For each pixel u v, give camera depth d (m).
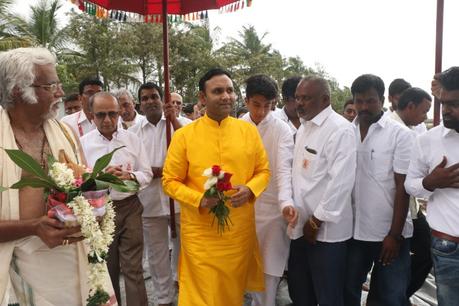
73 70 21.88
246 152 3.02
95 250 1.94
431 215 2.56
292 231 3.18
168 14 4.62
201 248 2.92
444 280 2.47
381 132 3.10
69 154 2.24
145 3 4.55
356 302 3.31
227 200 2.85
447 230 2.45
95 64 22.00
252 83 3.42
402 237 3.08
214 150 2.97
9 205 1.96
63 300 2.14
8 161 1.98
